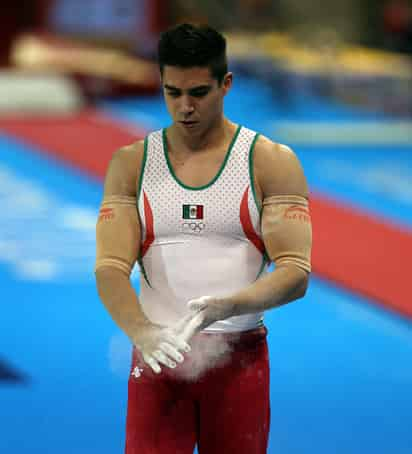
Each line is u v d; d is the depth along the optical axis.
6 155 38.84
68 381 15.74
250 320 8.52
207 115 7.96
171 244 8.30
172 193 8.20
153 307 8.53
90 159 38.03
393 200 32.16
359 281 21.53
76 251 24.53
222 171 8.17
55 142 41.91
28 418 14.16
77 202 30.75
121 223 8.34
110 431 13.74
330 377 16.11
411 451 13.21
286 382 15.79
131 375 8.67
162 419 8.55
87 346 17.59
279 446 13.22
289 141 44.56
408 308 19.73
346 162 40.03
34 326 18.70
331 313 19.75
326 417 14.34
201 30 7.80
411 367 16.78
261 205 8.26
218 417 8.59
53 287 21.34
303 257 8.20
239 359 8.52
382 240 25.22
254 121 49.75
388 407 14.84
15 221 27.78
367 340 18.19
